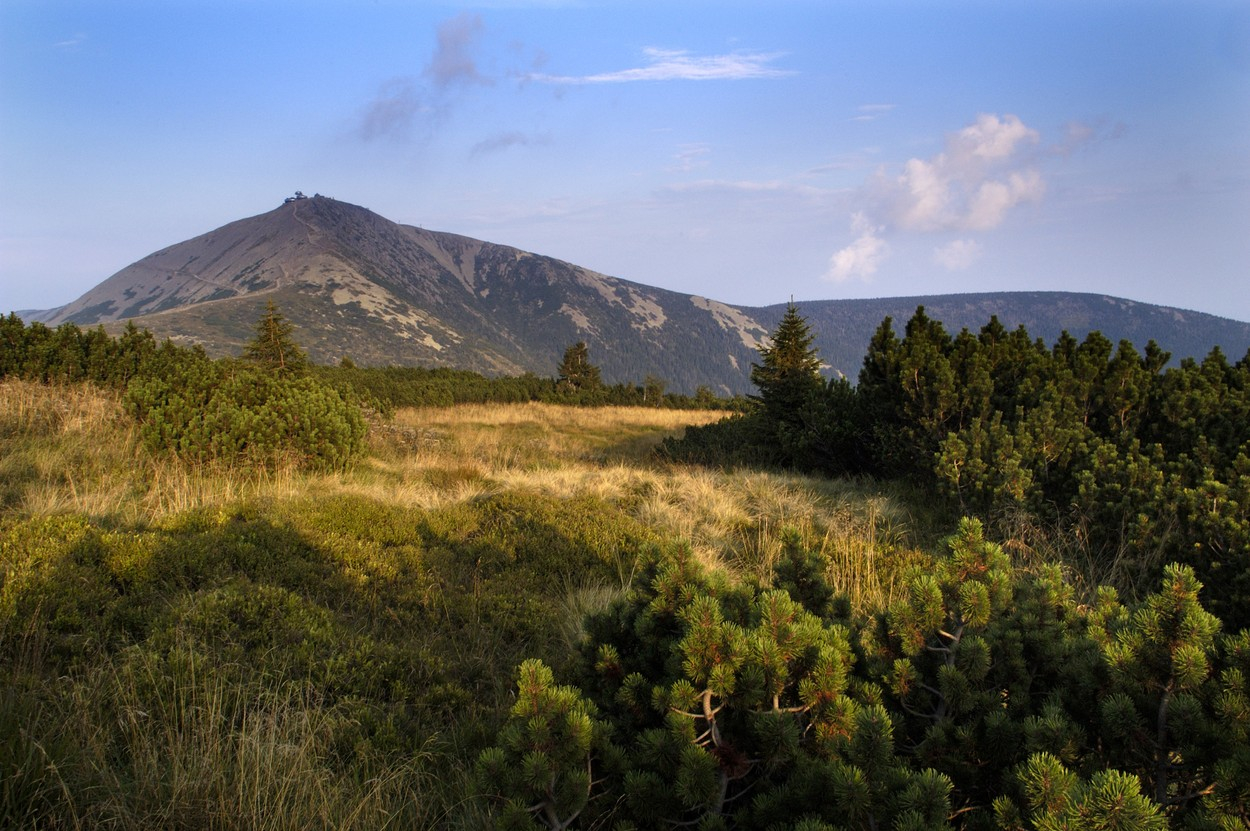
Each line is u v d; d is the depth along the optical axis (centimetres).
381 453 1241
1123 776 190
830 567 639
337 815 273
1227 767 213
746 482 1033
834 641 290
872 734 237
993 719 258
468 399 3431
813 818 223
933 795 213
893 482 1030
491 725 360
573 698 269
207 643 400
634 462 1502
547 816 253
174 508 690
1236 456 654
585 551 688
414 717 375
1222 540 529
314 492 828
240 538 586
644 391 4606
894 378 1090
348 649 422
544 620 522
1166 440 842
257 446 895
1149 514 621
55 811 252
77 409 1051
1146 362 1045
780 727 254
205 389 1015
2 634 367
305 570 559
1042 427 812
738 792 271
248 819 262
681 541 339
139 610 430
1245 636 244
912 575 320
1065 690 282
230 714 337
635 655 331
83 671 358
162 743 301
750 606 324
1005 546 687
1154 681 251
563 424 2677
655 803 255
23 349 1262
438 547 668
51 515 567
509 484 998
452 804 302
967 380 1009
